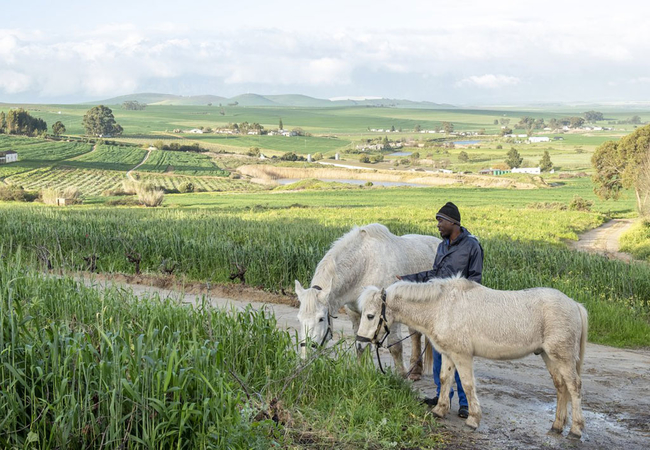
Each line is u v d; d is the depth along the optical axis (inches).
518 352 245.1
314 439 224.2
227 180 5713.6
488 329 243.9
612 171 3117.6
